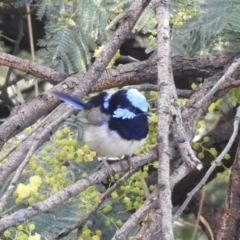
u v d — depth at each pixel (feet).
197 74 32.14
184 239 44.60
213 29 31.63
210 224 42.22
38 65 30.91
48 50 34.50
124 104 29.27
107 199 29.37
